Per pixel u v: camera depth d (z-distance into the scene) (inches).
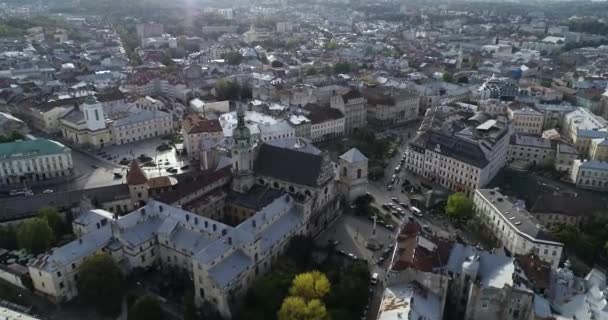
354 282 6835.6
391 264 6929.1
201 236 7504.9
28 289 7066.9
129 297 6943.9
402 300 6013.8
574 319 5885.8
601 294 6254.9
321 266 7701.8
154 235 7711.6
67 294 6939.0
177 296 7081.7
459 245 7027.6
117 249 7337.6
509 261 6628.9
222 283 6491.1
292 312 6156.5
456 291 6574.8
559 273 6653.5
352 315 6624.0
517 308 6087.6
